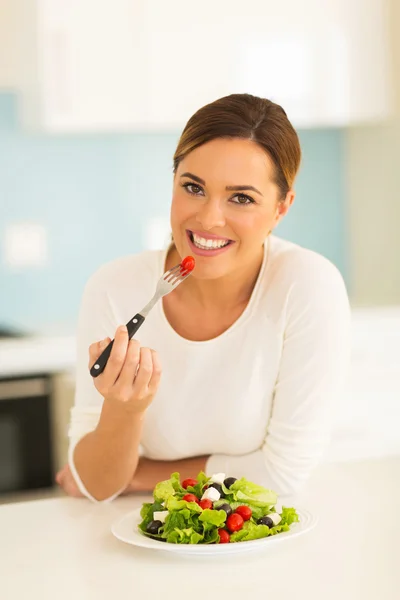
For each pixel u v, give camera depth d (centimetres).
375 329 414
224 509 156
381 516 176
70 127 406
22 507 192
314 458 201
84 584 144
